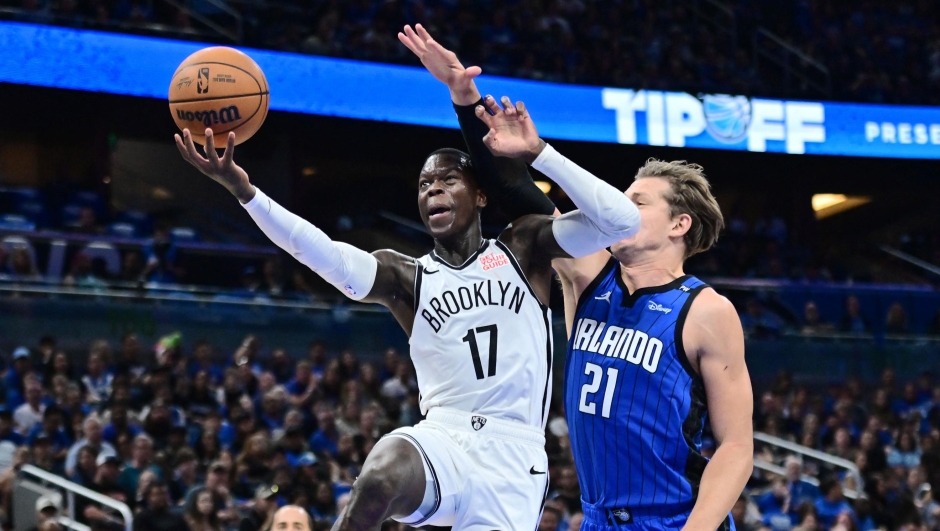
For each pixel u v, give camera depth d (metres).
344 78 15.23
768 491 10.28
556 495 9.23
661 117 16.84
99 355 10.91
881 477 10.93
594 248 3.11
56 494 8.03
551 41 17.88
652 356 3.09
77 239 13.73
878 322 16.08
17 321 11.55
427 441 3.04
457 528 3.11
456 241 3.26
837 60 19.38
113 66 13.85
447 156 3.29
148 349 12.14
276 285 14.09
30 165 17.06
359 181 19.95
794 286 16.03
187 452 8.91
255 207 3.07
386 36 16.52
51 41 13.55
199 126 3.21
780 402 13.31
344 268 3.15
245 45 14.69
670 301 3.14
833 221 21.92
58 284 11.95
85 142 17.20
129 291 12.28
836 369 15.14
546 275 3.28
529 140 2.99
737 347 3.07
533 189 3.38
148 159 18.11
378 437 10.46
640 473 3.08
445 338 3.16
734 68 18.88
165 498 7.78
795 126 17.58
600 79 16.64
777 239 19.28
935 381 15.52
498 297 3.18
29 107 16.27
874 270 20.36
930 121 18.30
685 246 3.31
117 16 15.05
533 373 3.19
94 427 8.89
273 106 14.73
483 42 17.20
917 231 21.78
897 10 20.91
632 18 19.02
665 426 3.07
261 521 7.63
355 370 12.20
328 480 8.89
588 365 3.19
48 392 10.14
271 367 11.80
